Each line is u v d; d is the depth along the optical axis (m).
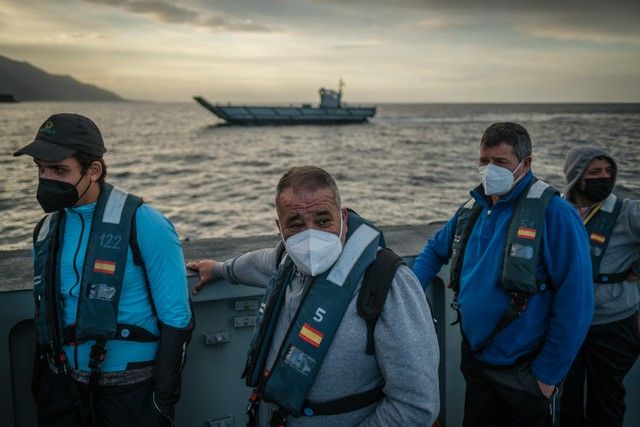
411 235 2.83
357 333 1.27
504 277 1.79
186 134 77.31
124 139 69.12
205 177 34.34
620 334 2.26
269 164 42.25
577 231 1.76
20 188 25.47
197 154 49.84
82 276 1.57
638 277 2.20
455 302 2.12
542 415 1.85
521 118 148.00
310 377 1.27
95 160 1.58
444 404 2.58
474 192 2.01
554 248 1.77
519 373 1.85
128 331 1.62
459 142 65.19
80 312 1.56
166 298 1.64
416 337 1.26
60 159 1.48
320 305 1.28
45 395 1.67
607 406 2.31
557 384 1.82
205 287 2.06
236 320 2.18
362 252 1.31
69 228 1.63
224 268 1.95
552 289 1.81
